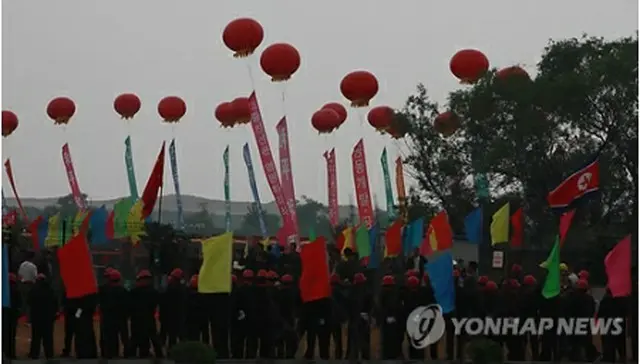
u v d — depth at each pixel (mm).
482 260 37938
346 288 24203
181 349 20641
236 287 23859
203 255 22750
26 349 26156
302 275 22922
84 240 22453
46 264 27391
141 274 23719
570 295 24094
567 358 24141
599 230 38938
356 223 41594
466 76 32375
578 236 37656
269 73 30250
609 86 38438
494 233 31688
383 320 24203
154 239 34031
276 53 29891
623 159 39281
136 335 23547
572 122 39000
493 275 32375
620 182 39031
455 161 40594
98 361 23359
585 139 39406
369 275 27984
